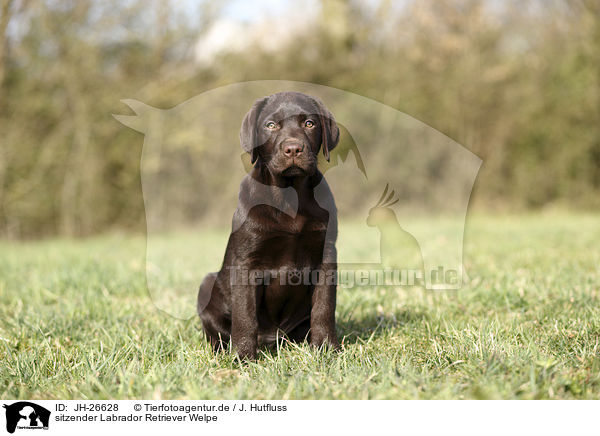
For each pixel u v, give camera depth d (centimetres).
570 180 1487
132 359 282
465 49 1510
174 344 313
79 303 429
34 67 1181
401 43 1493
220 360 283
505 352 261
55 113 1230
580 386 223
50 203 1248
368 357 272
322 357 268
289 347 306
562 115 1465
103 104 1232
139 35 1251
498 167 1530
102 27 1200
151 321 374
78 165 1254
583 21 1450
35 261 693
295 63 1309
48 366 279
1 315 402
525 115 1496
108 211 1302
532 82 1508
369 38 1451
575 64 1439
